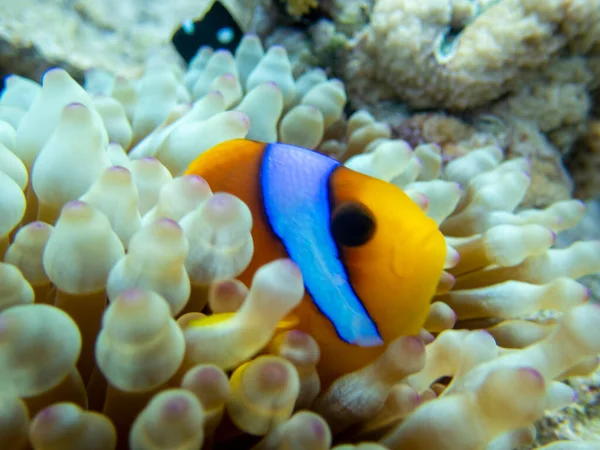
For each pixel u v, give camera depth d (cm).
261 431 8
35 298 9
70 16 25
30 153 11
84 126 10
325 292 9
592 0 19
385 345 9
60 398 8
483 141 21
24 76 23
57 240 8
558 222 16
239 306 9
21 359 6
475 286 15
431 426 8
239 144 10
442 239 9
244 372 8
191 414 6
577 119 22
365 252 9
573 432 13
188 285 8
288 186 9
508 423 7
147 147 15
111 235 8
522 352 9
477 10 21
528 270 15
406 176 16
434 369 10
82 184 10
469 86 20
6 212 9
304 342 8
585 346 8
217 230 8
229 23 26
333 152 19
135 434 6
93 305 8
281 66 19
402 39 20
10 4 23
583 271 15
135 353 7
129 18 28
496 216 16
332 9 23
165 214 9
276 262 7
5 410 7
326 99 19
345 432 10
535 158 21
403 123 22
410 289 9
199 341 8
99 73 22
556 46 20
